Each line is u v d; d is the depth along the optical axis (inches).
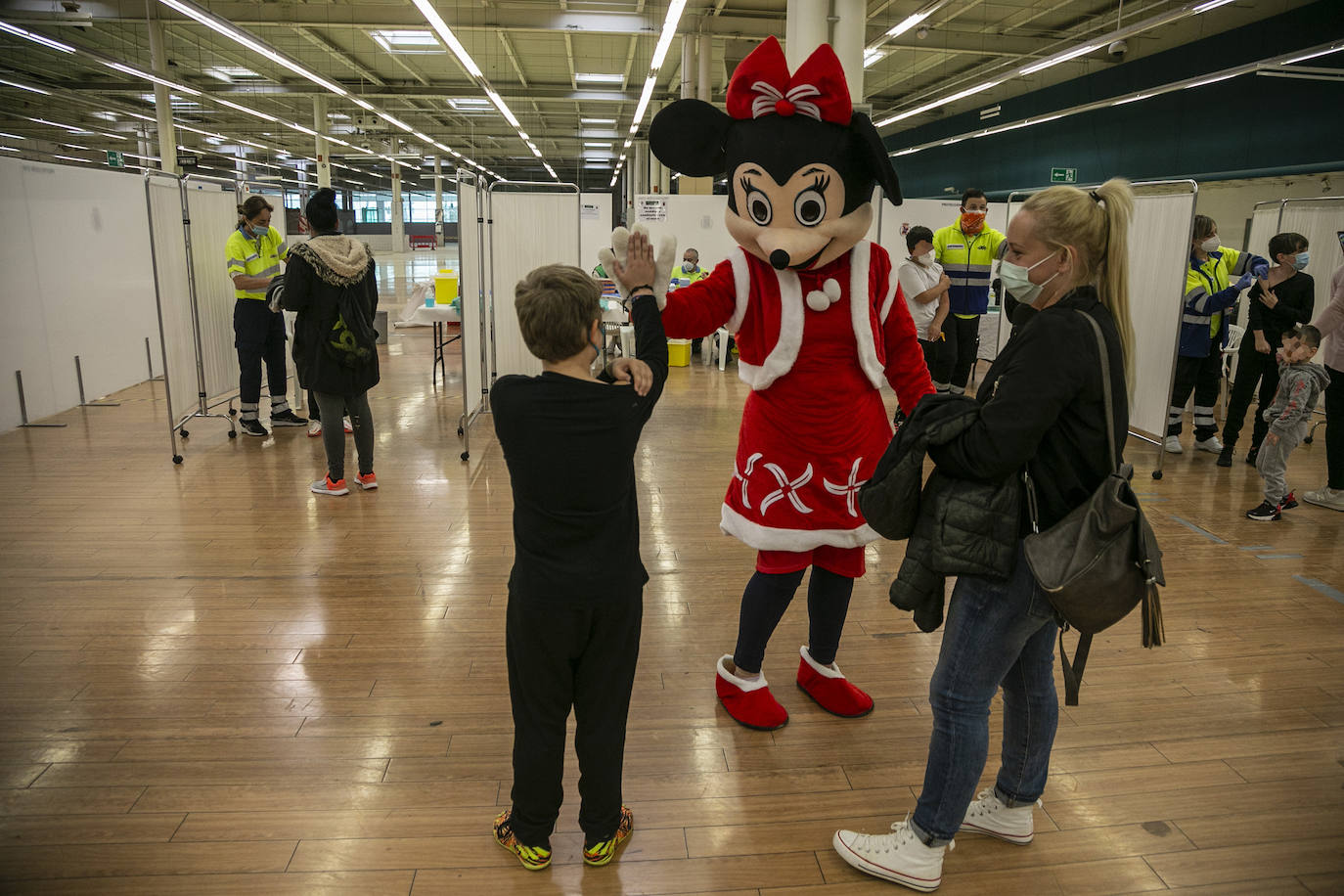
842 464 83.1
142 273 285.1
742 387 301.3
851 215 79.8
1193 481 188.1
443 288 294.5
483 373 242.2
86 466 188.7
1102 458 57.0
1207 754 85.8
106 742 85.5
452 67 708.0
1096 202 58.6
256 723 89.4
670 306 78.2
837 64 75.9
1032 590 58.2
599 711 64.7
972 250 224.8
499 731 88.7
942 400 60.0
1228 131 469.7
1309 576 133.6
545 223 240.8
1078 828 74.7
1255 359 191.3
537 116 992.9
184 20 494.9
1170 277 186.9
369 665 102.3
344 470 189.0
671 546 145.9
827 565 87.7
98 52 401.4
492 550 141.3
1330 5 405.7
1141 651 108.3
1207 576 133.5
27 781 79.1
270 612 116.7
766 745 86.9
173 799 76.6
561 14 486.0
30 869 67.5
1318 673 102.7
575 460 57.7
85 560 134.9
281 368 226.1
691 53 538.3
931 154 861.2
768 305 80.8
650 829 73.8
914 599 61.1
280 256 212.8
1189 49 497.4
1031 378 53.9
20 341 224.5
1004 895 66.5
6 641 107.5
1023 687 67.9
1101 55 551.8
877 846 68.0
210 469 187.5
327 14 486.9
